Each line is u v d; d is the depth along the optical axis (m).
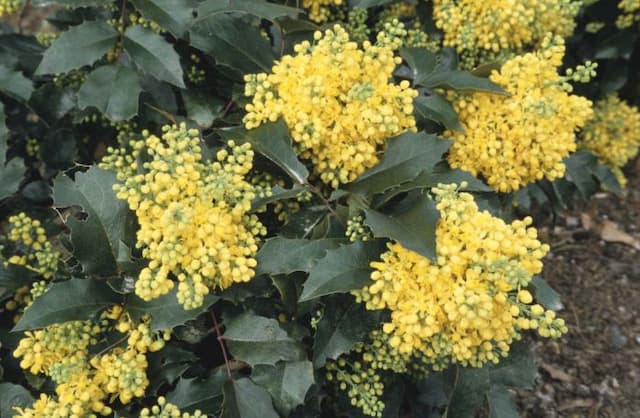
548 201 0.73
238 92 0.58
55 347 0.50
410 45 0.63
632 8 0.72
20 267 0.56
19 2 0.63
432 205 0.49
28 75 0.66
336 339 0.52
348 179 0.53
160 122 0.61
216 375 0.52
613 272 0.80
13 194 0.61
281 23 0.58
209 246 0.49
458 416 0.54
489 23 0.60
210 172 0.51
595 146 0.77
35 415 0.49
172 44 0.59
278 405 0.51
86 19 0.66
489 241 0.48
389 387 0.61
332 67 0.52
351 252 0.50
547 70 0.56
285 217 0.56
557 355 0.74
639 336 0.75
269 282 0.53
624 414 0.71
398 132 0.54
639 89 0.82
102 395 0.50
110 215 0.52
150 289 0.48
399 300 0.49
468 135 0.56
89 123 0.66
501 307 0.48
